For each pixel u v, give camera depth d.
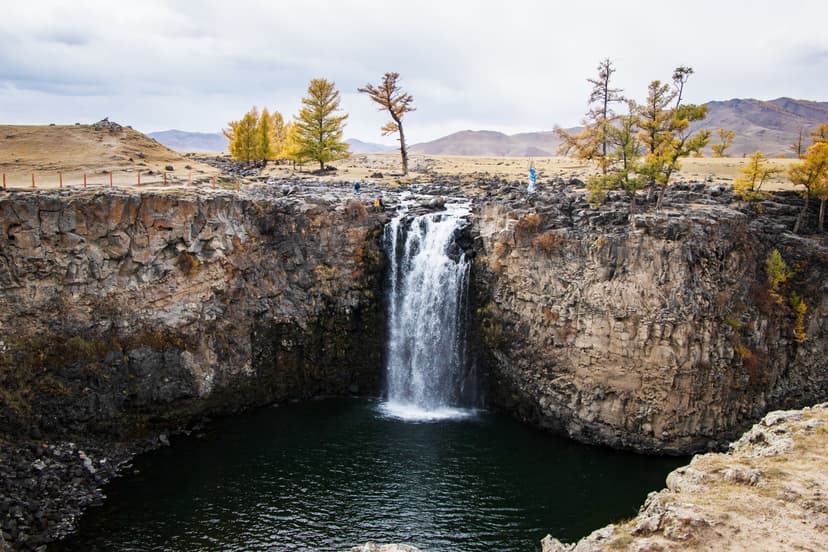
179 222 51.56
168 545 36.28
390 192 75.81
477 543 37.03
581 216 54.53
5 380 44.75
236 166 110.88
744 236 51.75
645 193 60.91
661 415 48.56
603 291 50.19
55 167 70.88
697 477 27.81
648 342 48.28
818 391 53.06
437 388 61.22
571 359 52.59
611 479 45.31
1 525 36.38
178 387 52.22
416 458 48.16
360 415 57.00
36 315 46.69
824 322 53.81
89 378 48.03
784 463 28.20
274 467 46.12
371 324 62.34
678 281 47.78
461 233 60.62
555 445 51.31
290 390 60.50
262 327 58.09
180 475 44.66
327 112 98.00
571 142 69.38
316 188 74.44
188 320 52.78
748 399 50.34
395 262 62.47
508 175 91.00
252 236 56.97
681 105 56.62
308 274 59.66
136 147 85.88
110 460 46.03
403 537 37.56
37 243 46.56
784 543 22.69
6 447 43.03
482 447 50.47
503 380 57.84
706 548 22.62
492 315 58.28
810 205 59.34
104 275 48.94
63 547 35.97
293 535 37.56
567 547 25.64
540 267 54.38
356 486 43.56
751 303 51.22
